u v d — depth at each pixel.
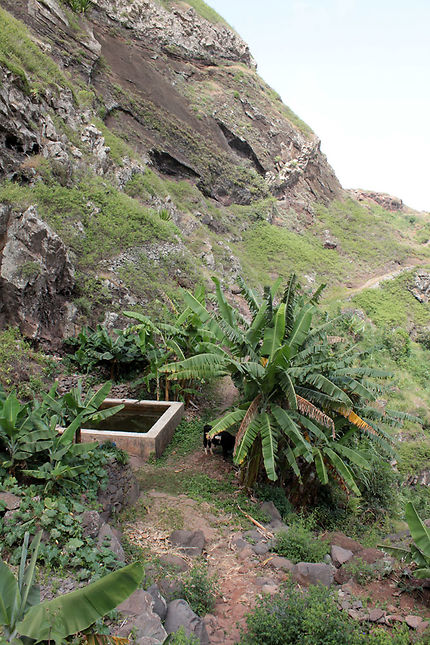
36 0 28.03
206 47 44.00
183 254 21.30
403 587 6.66
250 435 8.88
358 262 40.16
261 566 7.23
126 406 13.12
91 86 30.19
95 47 31.36
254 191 39.69
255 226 37.47
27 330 13.70
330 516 10.92
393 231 46.00
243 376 9.73
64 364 14.23
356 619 5.72
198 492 9.52
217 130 39.94
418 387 25.88
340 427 10.89
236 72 45.41
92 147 23.16
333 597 6.05
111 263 17.84
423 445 20.05
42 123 19.19
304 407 9.04
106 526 6.46
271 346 9.47
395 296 36.31
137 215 20.67
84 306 15.55
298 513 10.24
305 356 9.58
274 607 5.68
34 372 12.68
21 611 3.56
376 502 12.84
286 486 10.93
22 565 3.97
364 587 6.70
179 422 12.98
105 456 8.01
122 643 4.38
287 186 43.72
